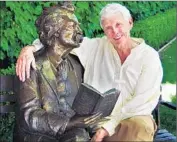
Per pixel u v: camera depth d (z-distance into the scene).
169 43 6.97
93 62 4.75
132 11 6.77
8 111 4.91
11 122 5.68
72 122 4.37
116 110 4.58
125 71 4.62
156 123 4.96
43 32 4.55
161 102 5.26
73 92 4.65
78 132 4.37
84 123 4.35
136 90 4.54
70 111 4.59
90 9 6.39
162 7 7.21
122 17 4.62
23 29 6.04
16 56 6.07
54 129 4.36
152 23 6.78
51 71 4.57
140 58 4.62
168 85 6.79
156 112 4.97
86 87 4.34
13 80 4.77
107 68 4.68
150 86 4.52
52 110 4.51
